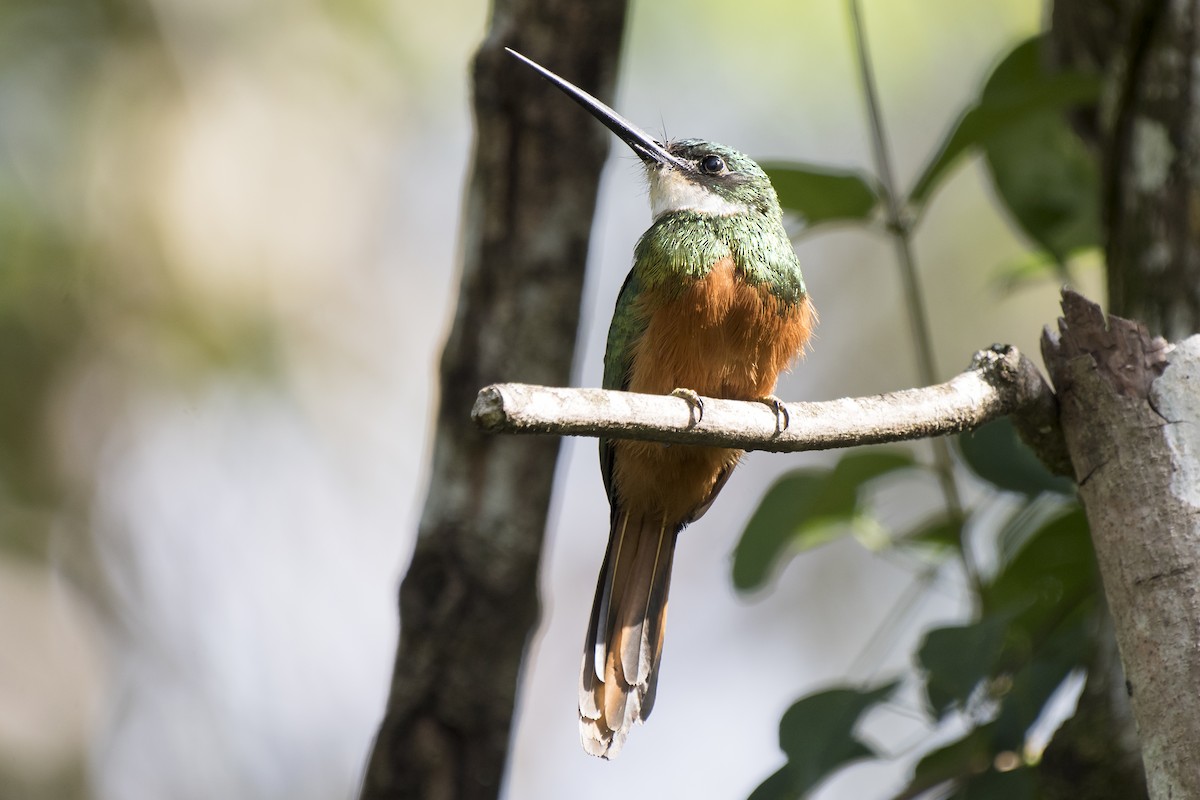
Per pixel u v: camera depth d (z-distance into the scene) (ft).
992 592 24.61
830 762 20.98
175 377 43.88
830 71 44.34
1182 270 20.97
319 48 46.11
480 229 24.57
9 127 43.09
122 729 46.60
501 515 24.12
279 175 45.16
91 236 43.34
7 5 43.93
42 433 44.78
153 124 44.09
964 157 27.78
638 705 23.52
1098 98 24.90
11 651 45.39
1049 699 21.99
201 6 45.34
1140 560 16.60
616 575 24.41
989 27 44.06
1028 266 28.99
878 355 51.75
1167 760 15.87
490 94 24.43
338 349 45.65
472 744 24.08
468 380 24.41
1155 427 16.85
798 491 26.13
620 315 26.11
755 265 25.09
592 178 24.64
